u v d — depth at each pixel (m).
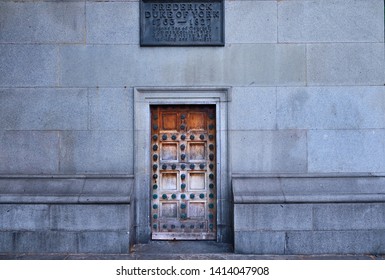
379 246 5.97
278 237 5.95
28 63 6.40
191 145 6.57
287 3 6.43
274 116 6.39
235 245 5.94
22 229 5.99
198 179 6.56
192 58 6.41
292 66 6.41
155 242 6.44
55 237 5.99
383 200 5.98
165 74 6.41
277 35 6.42
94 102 6.40
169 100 6.44
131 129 6.39
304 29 6.42
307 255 5.90
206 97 6.44
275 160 6.37
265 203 5.96
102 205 6.00
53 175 6.29
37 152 6.38
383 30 6.43
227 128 6.38
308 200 5.95
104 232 5.97
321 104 6.41
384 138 6.39
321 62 6.42
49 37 6.42
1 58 6.40
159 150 6.57
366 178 6.28
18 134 6.38
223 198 6.39
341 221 5.99
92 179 6.28
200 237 6.50
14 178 6.28
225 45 6.42
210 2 6.44
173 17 6.44
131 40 6.42
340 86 6.41
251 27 6.42
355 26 6.42
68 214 6.00
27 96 6.39
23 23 6.42
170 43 6.38
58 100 6.40
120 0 6.43
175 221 6.53
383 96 6.41
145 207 6.41
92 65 6.41
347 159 6.38
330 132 6.39
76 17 6.43
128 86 6.41
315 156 6.38
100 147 6.39
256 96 6.39
